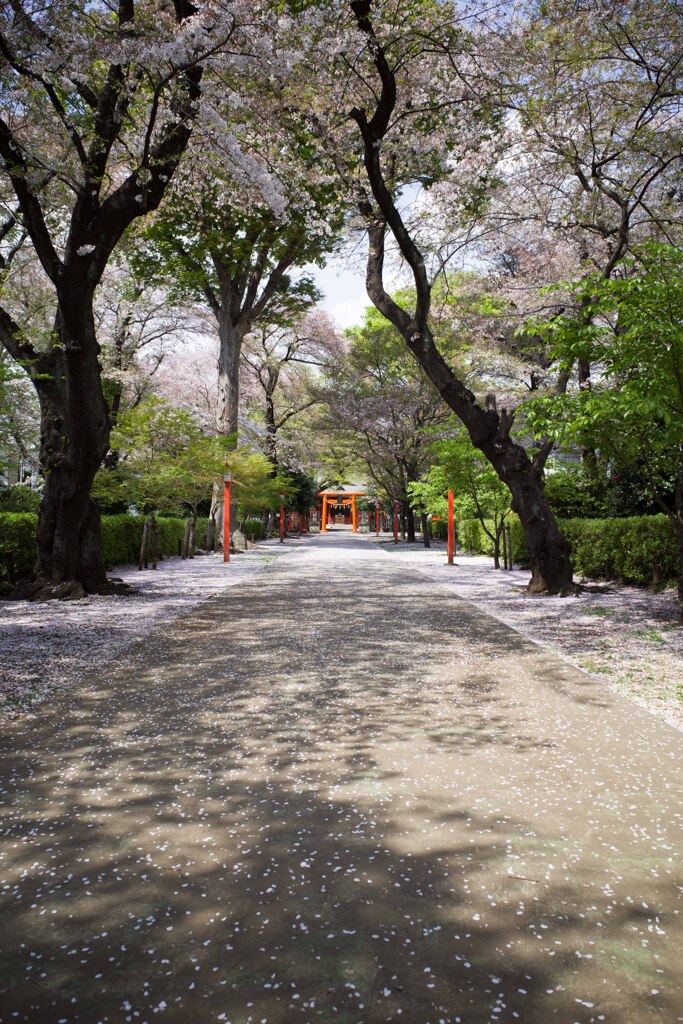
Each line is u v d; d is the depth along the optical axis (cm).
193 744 397
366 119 1070
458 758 371
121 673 575
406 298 2755
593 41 1088
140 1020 179
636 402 674
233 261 2105
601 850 270
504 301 1783
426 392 2953
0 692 512
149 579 1432
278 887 243
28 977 197
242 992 190
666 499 1460
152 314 2664
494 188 1412
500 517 1827
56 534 1080
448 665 603
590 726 427
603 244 1362
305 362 3538
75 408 1028
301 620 861
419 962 202
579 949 209
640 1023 178
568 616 898
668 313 676
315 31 877
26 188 928
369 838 280
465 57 1070
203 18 799
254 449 3241
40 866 259
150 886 245
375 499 4438
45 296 1831
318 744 396
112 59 802
